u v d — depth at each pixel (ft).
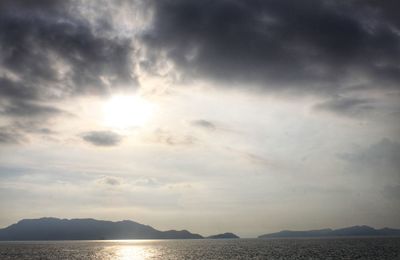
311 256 473.67
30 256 607.78
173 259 491.72
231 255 538.88
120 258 562.66
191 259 481.05
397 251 549.95
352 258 434.71
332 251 567.18
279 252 572.51
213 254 575.38
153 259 512.63
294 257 465.47
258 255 518.78
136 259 530.27
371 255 475.31
